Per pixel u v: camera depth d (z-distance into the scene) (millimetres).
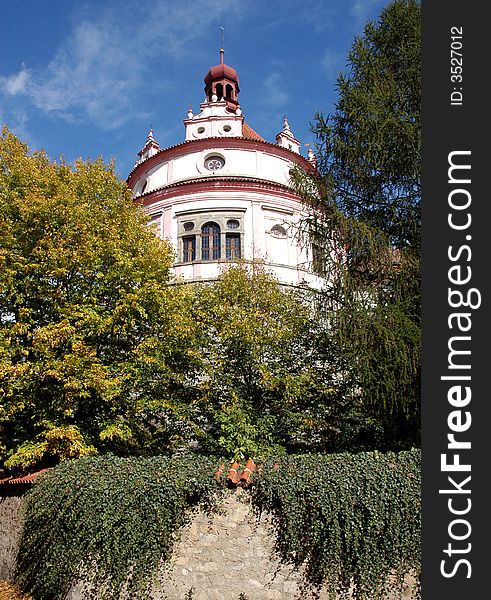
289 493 7855
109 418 12859
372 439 12234
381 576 7242
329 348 13047
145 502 8391
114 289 13422
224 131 29328
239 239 25484
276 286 14570
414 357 10328
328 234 12648
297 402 13023
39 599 9453
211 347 13375
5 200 13281
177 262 25141
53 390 11461
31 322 12156
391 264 11594
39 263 12469
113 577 8344
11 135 14758
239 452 11469
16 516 10641
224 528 8258
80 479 9117
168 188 26562
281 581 7781
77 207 13391
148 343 12719
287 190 26594
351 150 12219
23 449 10930
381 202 12516
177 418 13070
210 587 8062
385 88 12336
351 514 7422
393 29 13094
